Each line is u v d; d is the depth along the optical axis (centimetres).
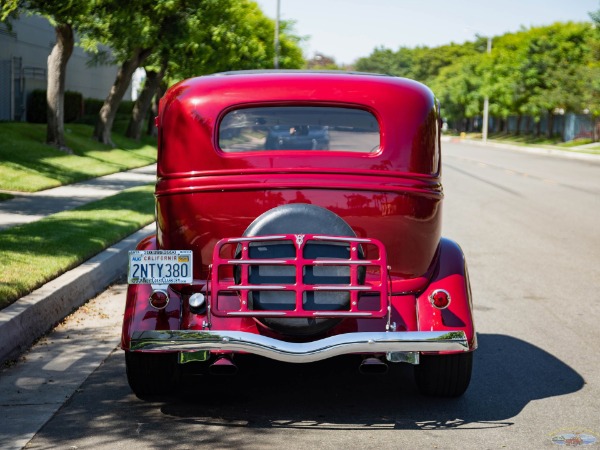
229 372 514
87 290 915
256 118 567
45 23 4312
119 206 1579
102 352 702
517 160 4262
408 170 563
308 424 531
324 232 513
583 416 554
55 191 1933
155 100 4856
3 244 1030
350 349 499
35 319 742
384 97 565
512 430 524
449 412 560
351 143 568
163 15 2802
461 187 2525
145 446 487
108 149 3334
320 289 494
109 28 2605
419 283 563
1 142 2494
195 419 538
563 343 759
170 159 572
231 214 561
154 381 569
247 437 504
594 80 5997
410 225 563
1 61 3706
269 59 5969
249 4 5972
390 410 563
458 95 10412
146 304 543
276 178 555
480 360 700
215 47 3603
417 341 505
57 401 572
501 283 1049
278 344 496
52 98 2777
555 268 1161
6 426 519
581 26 7094
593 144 6438
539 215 1811
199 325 534
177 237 575
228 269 558
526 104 7319
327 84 566
